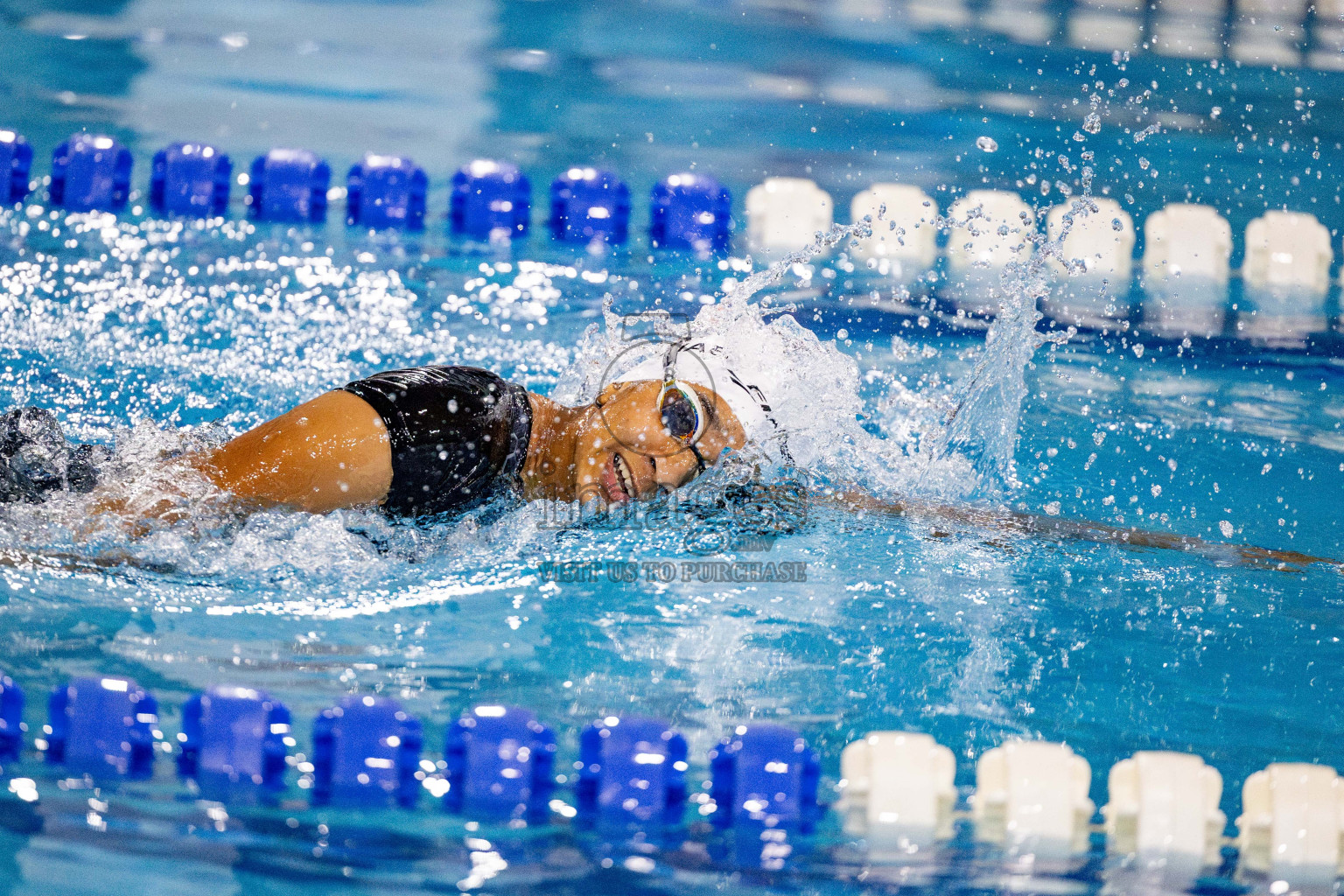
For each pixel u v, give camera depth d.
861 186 18.09
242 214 16.22
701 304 14.17
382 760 6.13
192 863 5.36
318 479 7.76
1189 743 6.78
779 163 18.84
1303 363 13.91
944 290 15.44
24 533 7.84
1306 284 16.91
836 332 13.77
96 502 7.90
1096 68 23.80
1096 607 8.43
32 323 12.09
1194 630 8.15
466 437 8.03
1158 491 10.55
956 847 5.91
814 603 8.27
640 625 7.82
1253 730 6.94
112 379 10.99
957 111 21.25
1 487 8.04
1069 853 5.91
